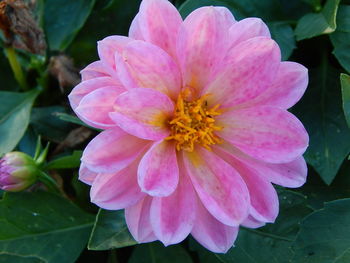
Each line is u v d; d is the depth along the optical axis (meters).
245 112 0.21
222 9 0.21
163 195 0.18
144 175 0.18
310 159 0.25
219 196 0.20
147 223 0.20
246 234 0.24
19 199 0.25
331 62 0.29
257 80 0.20
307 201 0.26
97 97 0.19
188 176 0.21
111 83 0.20
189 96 0.21
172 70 0.20
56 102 0.31
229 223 0.19
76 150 0.28
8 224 0.25
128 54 0.19
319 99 0.27
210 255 0.25
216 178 0.20
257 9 0.28
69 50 0.31
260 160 0.20
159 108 0.20
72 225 0.26
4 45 0.28
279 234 0.24
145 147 0.20
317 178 0.26
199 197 0.21
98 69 0.21
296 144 0.20
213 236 0.20
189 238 0.26
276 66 0.20
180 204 0.20
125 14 0.30
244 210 0.19
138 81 0.19
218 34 0.20
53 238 0.25
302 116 0.27
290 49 0.26
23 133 0.27
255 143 0.20
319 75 0.28
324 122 0.26
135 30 0.21
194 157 0.21
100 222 0.23
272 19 0.28
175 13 0.20
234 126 0.21
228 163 0.21
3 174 0.24
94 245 0.23
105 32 0.30
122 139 0.19
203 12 0.19
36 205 0.26
